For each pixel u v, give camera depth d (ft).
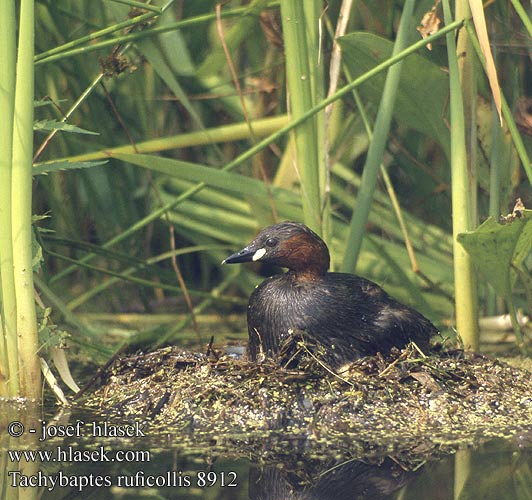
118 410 30.37
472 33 31.73
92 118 42.60
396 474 24.43
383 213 43.70
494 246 32.07
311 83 33.81
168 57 40.91
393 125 43.75
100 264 45.47
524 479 23.84
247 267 47.16
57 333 31.48
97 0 41.14
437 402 29.68
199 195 44.65
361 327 32.71
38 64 31.53
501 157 36.11
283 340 32.78
